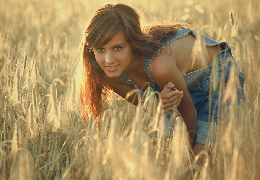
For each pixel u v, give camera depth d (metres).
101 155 2.64
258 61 4.43
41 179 2.98
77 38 6.52
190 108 3.20
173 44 3.19
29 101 3.45
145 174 2.29
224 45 3.44
